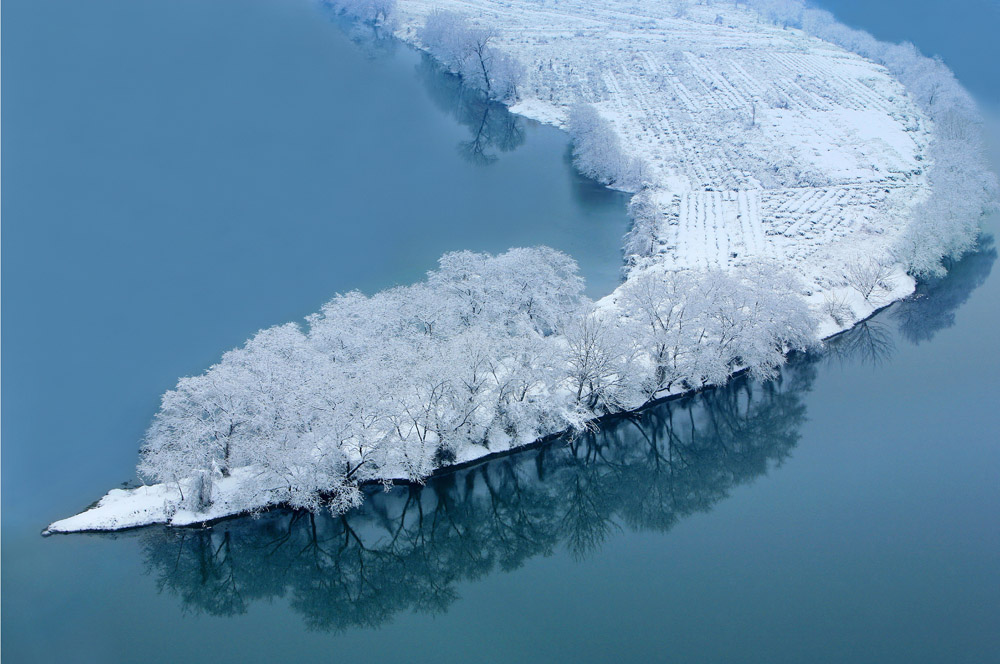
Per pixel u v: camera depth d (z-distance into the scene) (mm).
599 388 81875
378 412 71312
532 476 79938
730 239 119312
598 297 105188
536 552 75250
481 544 77000
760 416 89188
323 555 72438
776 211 128500
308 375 74188
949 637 62188
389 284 108000
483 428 77938
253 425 71375
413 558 74938
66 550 68062
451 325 85250
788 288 94250
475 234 123250
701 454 86062
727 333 87125
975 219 117688
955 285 111188
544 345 79938
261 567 70625
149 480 74812
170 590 66875
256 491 69875
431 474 76188
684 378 86250
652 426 86000
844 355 97125
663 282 90125
